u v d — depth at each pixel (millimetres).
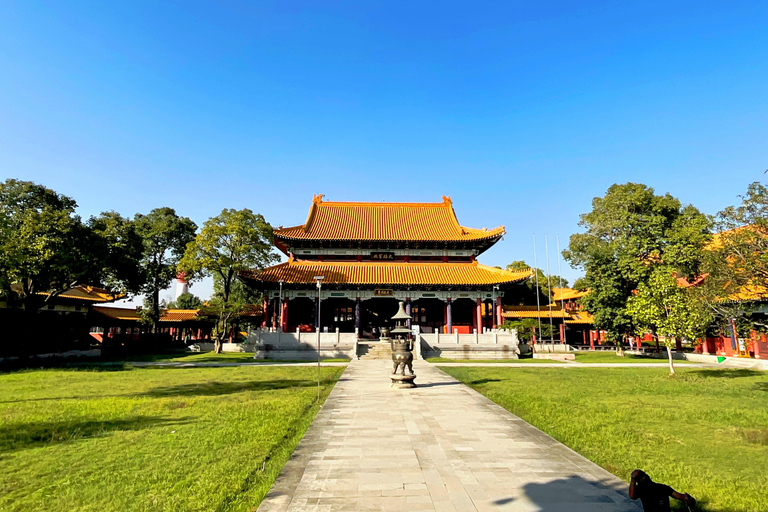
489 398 20250
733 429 15016
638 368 38688
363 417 15688
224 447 12289
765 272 21719
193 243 54219
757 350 46719
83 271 38281
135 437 13422
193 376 30359
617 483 9148
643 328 35594
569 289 85125
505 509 7793
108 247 41750
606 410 18031
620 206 53969
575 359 49844
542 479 9352
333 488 8836
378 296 53438
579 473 9750
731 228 23344
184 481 9656
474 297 54031
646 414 17359
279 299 53062
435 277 53250
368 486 8938
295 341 46688
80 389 23984
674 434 14359
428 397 20156
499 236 55094
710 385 26641
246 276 50781
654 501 7086
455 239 55594
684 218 50688
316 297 53062
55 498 8938
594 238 56469
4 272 33938
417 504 8016
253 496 8719
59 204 43062
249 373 32312
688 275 48656
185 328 80062
